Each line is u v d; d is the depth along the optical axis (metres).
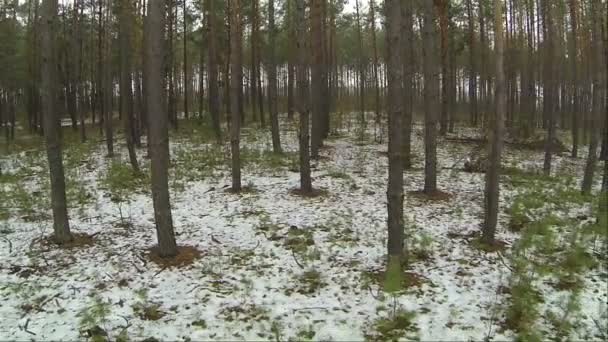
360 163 13.58
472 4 22.34
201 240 7.28
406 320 4.79
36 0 22.45
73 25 22.86
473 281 5.70
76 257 6.59
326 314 4.97
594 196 9.41
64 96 33.31
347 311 5.03
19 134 29.12
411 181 11.45
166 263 6.31
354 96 42.12
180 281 5.78
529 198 9.13
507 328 4.63
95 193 10.35
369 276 5.87
